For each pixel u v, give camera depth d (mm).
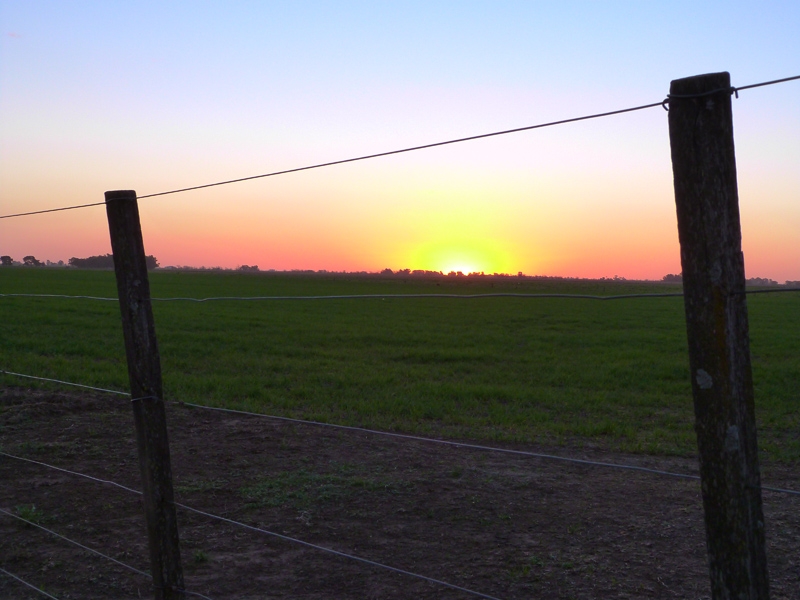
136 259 3123
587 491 6051
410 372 14086
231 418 8914
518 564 4469
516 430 8844
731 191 1812
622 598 3980
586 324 27047
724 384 1839
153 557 3227
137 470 6555
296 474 6410
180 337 18969
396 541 4883
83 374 11945
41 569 4402
